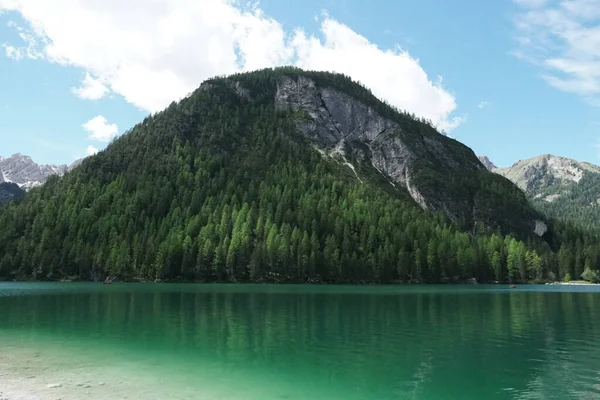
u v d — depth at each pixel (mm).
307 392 29375
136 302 87000
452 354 41312
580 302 96250
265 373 33719
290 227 185875
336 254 175125
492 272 197625
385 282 176750
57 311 70688
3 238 185250
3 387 28828
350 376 33406
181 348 42188
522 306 86188
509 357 40281
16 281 172625
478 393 29828
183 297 100438
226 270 173625
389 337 49594
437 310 77250
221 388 29656
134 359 37469
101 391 28406
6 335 48219
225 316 65812
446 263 185875
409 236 190875
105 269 171750
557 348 44469
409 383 31922
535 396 29297
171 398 27328
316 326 57031
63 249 180625
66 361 36438
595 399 28641
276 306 81062
